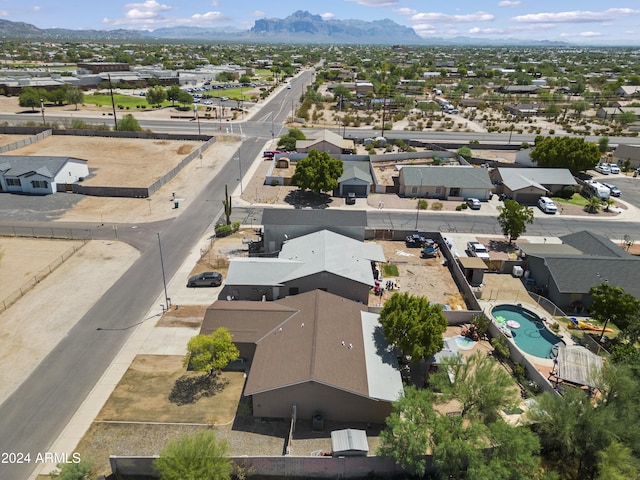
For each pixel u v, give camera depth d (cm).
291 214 5150
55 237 5544
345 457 2602
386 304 3494
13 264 4888
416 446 2472
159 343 3706
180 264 4978
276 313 3581
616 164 9288
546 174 7706
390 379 3091
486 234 6050
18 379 3288
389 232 5788
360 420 2997
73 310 4112
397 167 8806
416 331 3148
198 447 2412
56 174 6975
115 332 3828
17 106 13288
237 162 8825
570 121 13288
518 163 8925
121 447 2770
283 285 4138
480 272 4753
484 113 14475
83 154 8975
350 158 8919
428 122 12488
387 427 2967
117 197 6919
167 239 5578
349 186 7238
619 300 3678
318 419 2927
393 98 16012
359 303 4003
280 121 12569
